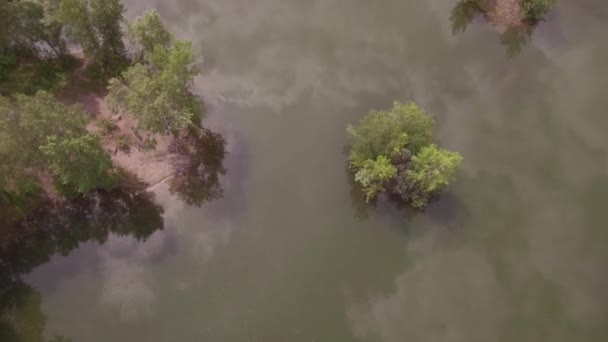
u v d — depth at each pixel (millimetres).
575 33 66812
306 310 46281
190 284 47438
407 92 60156
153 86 48844
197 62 61812
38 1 54719
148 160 54188
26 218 50469
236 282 47594
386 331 45281
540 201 52500
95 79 60000
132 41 56656
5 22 55250
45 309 46062
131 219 51188
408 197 51188
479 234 50469
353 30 66125
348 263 49000
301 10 68000
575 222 51375
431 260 49125
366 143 50750
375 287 47688
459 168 54156
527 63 63562
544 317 46062
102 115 56969
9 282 47656
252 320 45625
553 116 58812
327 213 51719
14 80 59000
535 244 50000
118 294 46875
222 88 59906
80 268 48469
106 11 54188
